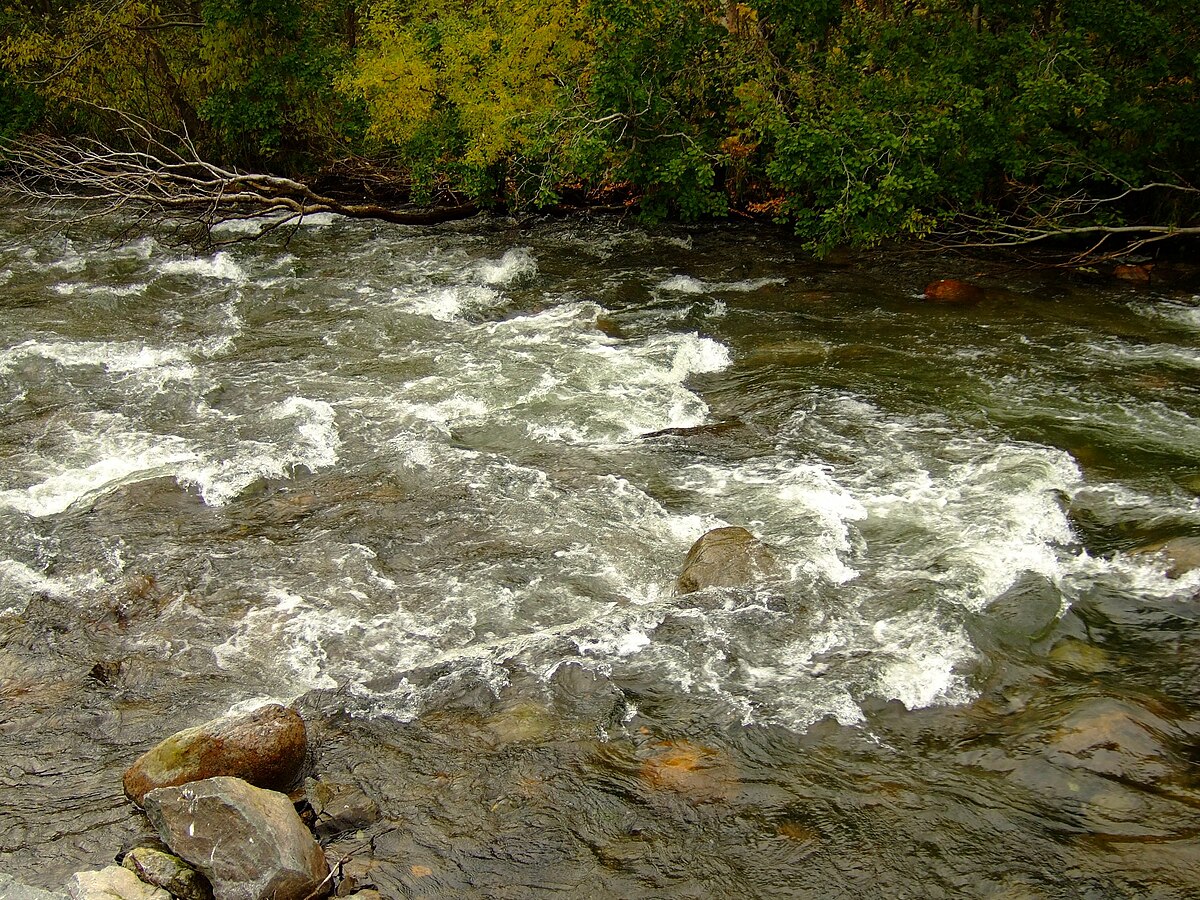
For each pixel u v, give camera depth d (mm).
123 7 20547
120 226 18922
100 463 9227
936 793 5301
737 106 16484
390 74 17844
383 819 5238
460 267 15969
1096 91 13602
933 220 14508
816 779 5441
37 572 7551
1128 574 7199
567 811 5266
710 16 17094
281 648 6664
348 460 9273
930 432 9547
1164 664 6270
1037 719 5773
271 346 12297
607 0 15047
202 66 21969
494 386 10852
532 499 8492
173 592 7281
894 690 6094
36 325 13047
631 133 16094
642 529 8023
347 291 14633
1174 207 14523
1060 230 14047
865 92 14844
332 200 17750
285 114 21281
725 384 10953
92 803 5316
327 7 23500
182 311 13797
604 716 5957
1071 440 9289
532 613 6996
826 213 13930
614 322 12984
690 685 6188
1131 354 11344
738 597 6996
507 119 16531
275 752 5402
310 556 7723
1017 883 4738
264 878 4586
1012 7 15016
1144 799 5160
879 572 7293
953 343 11844
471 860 4973
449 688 6230
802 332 12383
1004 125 14281
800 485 8523
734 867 4902
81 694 6246
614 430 9805
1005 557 7379
